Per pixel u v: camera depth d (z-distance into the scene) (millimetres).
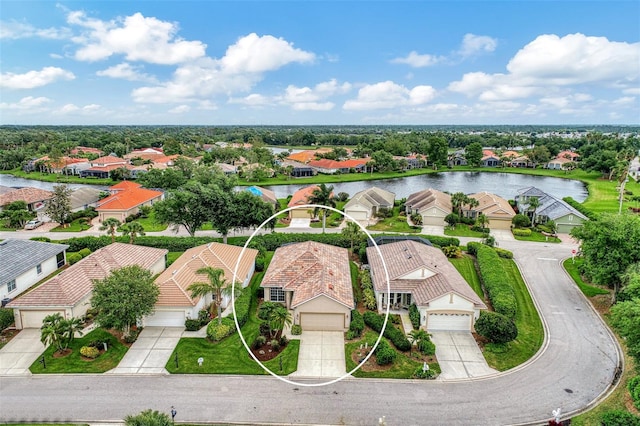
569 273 48375
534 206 72562
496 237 63375
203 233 63750
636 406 25438
